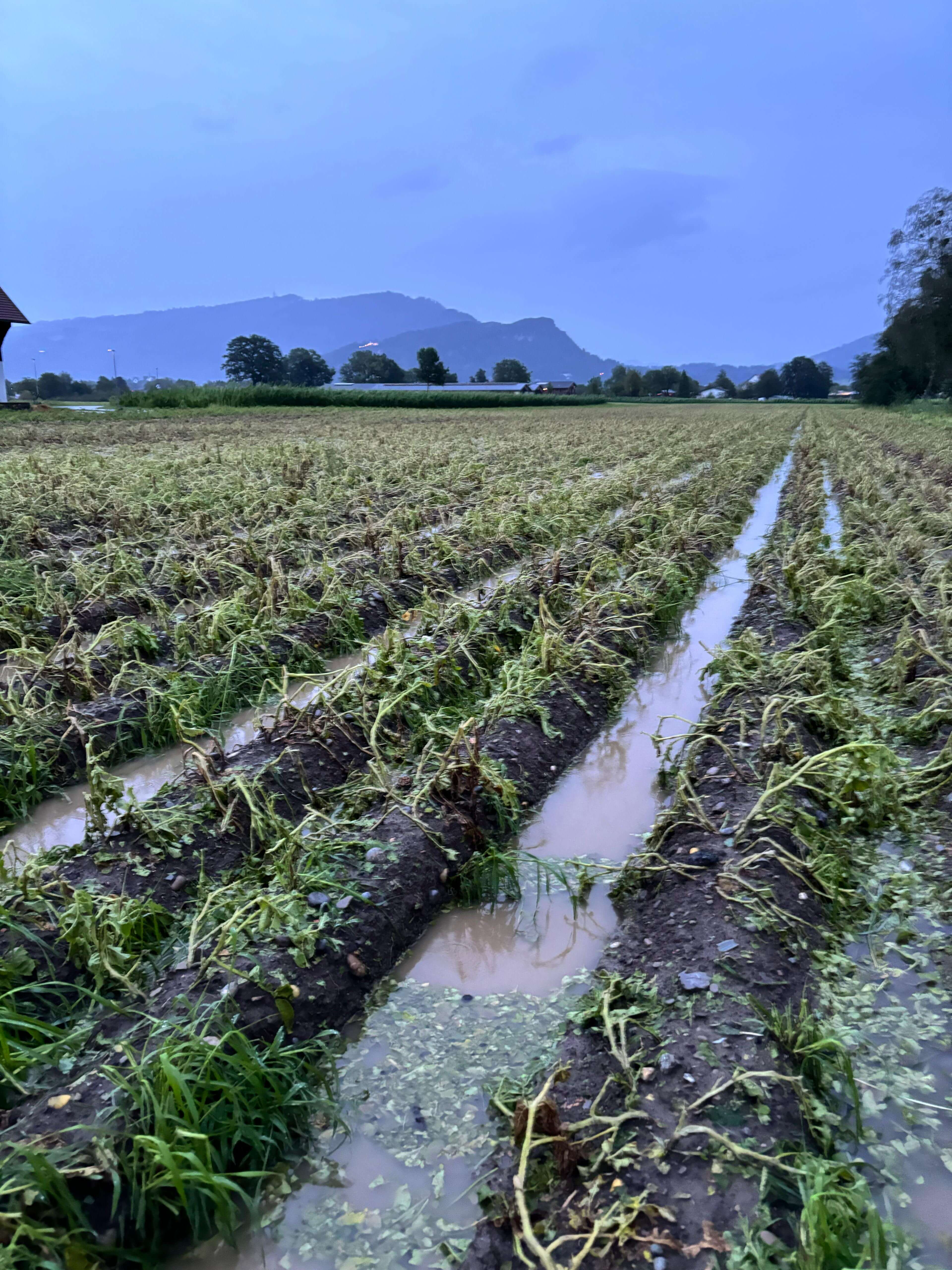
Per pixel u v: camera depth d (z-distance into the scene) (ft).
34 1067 9.14
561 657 19.10
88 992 9.75
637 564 27.14
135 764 17.40
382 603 25.08
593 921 12.17
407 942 11.65
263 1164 8.26
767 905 10.99
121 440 72.64
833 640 20.81
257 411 138.72
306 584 25.61
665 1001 9.76
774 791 12.57
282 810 14.25
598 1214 7.30
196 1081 8.26
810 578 24.41
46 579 24.80
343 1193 8.11
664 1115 8.21
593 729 18.34
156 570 27.40
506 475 46.85
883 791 13.57
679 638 24.13
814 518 36.35
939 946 10.92
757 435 89.61
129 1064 8.71
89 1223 7.38
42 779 16.08
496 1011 10.39
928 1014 9.80
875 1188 7.75
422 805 13.58
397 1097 9.14
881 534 32.07
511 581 25.36
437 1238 7.59
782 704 15.46
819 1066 8.79
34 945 10.57
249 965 10.02
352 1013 10.35
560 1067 9.24
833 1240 6.74
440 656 18.81
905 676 18.26
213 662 20.20
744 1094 8.31
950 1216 7.47
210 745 17.93
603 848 14.03
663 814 13.56
